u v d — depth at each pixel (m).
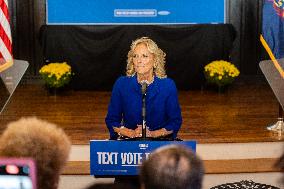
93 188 1.97
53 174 1.94
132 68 4.48
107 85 10.05
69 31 9.80
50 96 9.64
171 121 4.45
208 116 8.02
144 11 10.41
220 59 10.00
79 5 10.34
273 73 7.39
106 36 9.84
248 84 10.90
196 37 9.90
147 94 4.41
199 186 1.95
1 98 8.39
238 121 7.63
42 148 1.92
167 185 1.91
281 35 7.21
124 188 2.00
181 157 1.95
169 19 10.46
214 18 10.55
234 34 10.02
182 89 10.13
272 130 6.93
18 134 1.95
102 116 8.03
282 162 3.81
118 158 3.62
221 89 9.95
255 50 10.91
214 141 6.35
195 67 9.98
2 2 7.21
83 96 9.64
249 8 10.84
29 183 1.70
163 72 4.50
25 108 8.58
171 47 9.90
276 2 7.18
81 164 5.89
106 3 10.34
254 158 6.18
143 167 1.98
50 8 10.38
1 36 7.23
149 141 3.59
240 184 4.46
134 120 4.45
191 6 10.46
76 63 9.89
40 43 10.00
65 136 2.04
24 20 10.75
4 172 1.69
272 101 9.23
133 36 9.83
